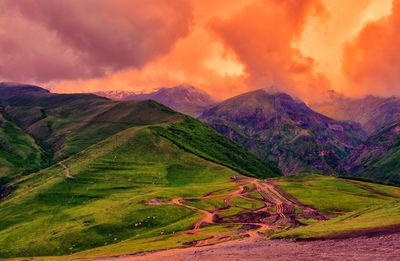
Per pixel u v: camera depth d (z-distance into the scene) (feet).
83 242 393.50
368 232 134.41
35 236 442.50
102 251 287.48
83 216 518.78
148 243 293.23
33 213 590.14
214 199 576.61
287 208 499.51
